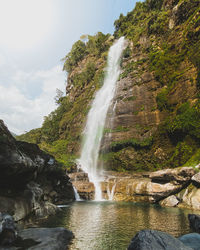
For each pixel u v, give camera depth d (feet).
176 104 81.71
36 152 37.73
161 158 74.95
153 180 56.65
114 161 90.12
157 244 14.87
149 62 115.14
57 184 52.70
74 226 26.12
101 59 186.39
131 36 161.58
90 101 150.10
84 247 18.22
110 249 17.80
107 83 148.56
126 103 106.22
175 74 88.69
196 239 17.24
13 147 24.80
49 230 20.38
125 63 140.26
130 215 34.58
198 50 79.66
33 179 33.83
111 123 107.24
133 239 16.49
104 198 64.08
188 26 92.53
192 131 65.21
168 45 106.83
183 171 47.78
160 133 78.54
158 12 143.43
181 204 45.85
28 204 27.58
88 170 92.12
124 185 63.36
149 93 99.55
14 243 16.25
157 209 42.04
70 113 167.63
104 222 28.71
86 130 128.47
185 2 106.63
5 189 25.54
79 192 65.00
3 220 16.71
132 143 87.81
